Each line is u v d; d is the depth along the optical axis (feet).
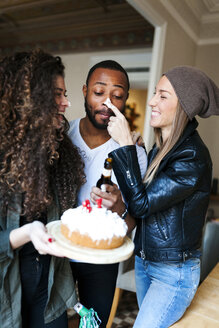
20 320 3.48
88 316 3.82
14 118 3.27
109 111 4.35
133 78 17.35
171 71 4.11
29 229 3.07
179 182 3.79
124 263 6.81
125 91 4.50
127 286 6.66
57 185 3.77
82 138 4.60
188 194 3.89
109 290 4.48
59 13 16.71
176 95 4.05
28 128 3.28
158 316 4.05
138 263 4.70
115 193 3.92
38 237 2.93
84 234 2.95
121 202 4.03
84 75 19.20
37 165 3.33
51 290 3.62
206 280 5.28
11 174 3.26
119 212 4.04
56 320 3.81
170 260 4.09
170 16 11.58
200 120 14.93
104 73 4.34
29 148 3.27
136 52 17.26
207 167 4.05
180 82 4.00
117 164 3.91
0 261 3.20
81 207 3.31
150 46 16.76
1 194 3.30
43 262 3.68
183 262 4.15
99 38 18.42
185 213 4.07
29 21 18.37
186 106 3.98
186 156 3.95
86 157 4.47
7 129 3.27
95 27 17.78
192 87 3.99
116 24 16.92
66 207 3.79
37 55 3.34
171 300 4.07
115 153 3.89
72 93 19.54
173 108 4.11
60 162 3.85
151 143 11.86
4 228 3.35
